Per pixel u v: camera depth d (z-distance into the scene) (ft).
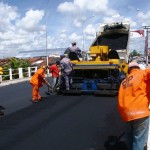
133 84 17.69
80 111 37.52
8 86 77.51
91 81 49.88
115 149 22.88
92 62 49.34
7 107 42.29
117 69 48.34
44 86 68.69
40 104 43.70
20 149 23.84
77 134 27.30
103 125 30.14
